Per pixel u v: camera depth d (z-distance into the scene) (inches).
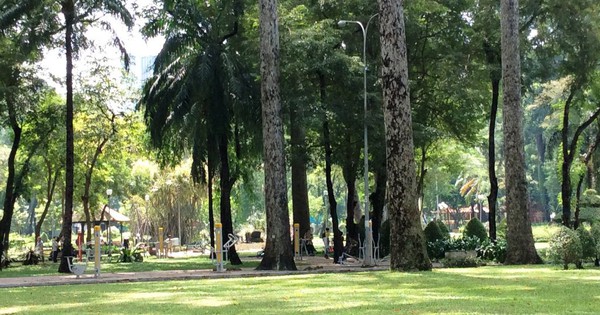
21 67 1343.5
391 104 810.2
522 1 1197.7
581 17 1185.4
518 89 940.6
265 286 644.7
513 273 719.7
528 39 1254.3
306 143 1280.8
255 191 2979.8
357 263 1189.1
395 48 811.4
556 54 1269.7
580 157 1838.1
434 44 1350.9
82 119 1720.0
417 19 1247.5
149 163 2298.2
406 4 1182.9
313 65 1123.9
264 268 983.6
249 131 1314.0
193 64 1240.8
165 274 921.5
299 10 1165.1
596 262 825.5
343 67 1152.8
